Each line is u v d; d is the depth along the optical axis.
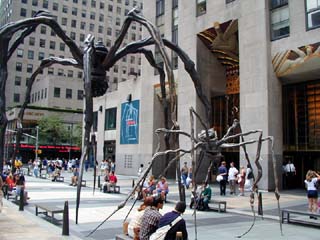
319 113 25.09
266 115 24.00
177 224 6.20
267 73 24.42
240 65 26.09
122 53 8.96
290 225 12.37
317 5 22.56
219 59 30.92
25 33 9.11
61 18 84.69
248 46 25.66
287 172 24.53
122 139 40.69
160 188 17.58
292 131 26.56
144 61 37.22
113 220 12.35
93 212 14.03
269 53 24.73
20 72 80.62
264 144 23.64
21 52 80.94
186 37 30.72
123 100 41.25
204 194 15.32
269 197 20.42
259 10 25.22
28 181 29.91
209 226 11.91
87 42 8.52
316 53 22.25
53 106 73.75
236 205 17.09
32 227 10.69
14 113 60.59
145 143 36.22
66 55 85.31
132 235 8.13
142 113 37.00
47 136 63.84
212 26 28.44
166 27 34.59
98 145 48.12
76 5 86.69
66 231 9.66
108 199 18.41
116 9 92.75
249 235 10.52
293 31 23.64
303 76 24.47
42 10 9.21
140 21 7.91
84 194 20.69
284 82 25.78
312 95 25.62
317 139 25.08
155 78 35.50
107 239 9.56
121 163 40.44
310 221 12.44
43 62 10.13
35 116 66.25
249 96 25.22
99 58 9.04
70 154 66.44
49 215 13.13
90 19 88.44
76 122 70.31
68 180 31.55
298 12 23.48
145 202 7.44
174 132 7.85
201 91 8.10
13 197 17.98
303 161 26.52
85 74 7.65
